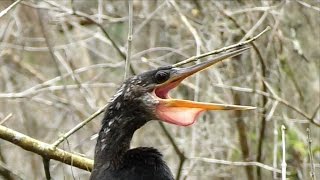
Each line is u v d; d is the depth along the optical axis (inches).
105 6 564.1
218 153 504.1
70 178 495.5
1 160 504.7
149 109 307.0
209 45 489.1
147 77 309.0
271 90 463.5
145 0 542.9
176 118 306.8
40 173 547.2
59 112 561.6
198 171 487.5
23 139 373.4
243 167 499.5
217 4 507.2
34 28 590.6
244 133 495.5
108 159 306.8
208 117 502.3
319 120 506.6
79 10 548.1
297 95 508.1
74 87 525.3
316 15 514.9
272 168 446.0
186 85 500.7
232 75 500.4
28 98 531.8
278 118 480.4
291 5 511.5
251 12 498.9
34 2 540.4
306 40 518.6
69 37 544.1
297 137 498.9
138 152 306.8
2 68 586.2
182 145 490.0
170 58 533.6
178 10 481.7
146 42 555.2
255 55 488.1
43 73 602.9
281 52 495.2
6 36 548.4
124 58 488.1
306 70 516.7
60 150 374.3
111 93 558.3
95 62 589.0
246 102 499.5
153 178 303.1
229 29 500.7
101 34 551.8
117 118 308.0
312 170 326.6
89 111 540.7
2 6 550.0
